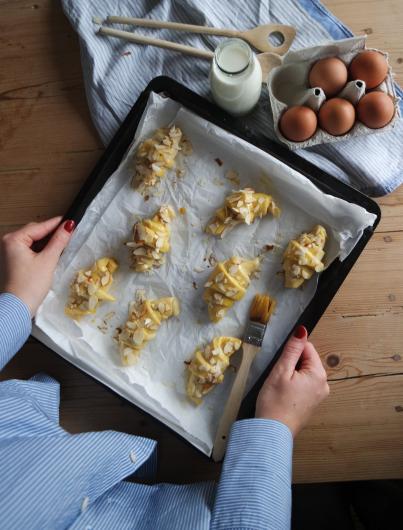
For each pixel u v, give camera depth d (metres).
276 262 0.96
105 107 1.02
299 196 0.93
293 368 0.86
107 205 0.98
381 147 0.98
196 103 0.96
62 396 1.00
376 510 1.03
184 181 0.98
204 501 0.79
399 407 0.97
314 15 1.00
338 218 0.91
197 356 0.93
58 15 1.05
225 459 0.79
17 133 1.05
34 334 0.95
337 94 0.93
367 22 1.01
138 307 0.97
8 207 1.04
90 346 0.95
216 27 1.01
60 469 0.73
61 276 0.98
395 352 0.98
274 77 0.95
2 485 0.69
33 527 0.67
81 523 0.72
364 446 0.97
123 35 1.00
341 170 0.99
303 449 0.97
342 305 0.99
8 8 1.06
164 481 0.98
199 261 0.97
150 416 0.93
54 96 1.05
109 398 1.00
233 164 0.97
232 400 0.89
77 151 1.04
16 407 0.79
